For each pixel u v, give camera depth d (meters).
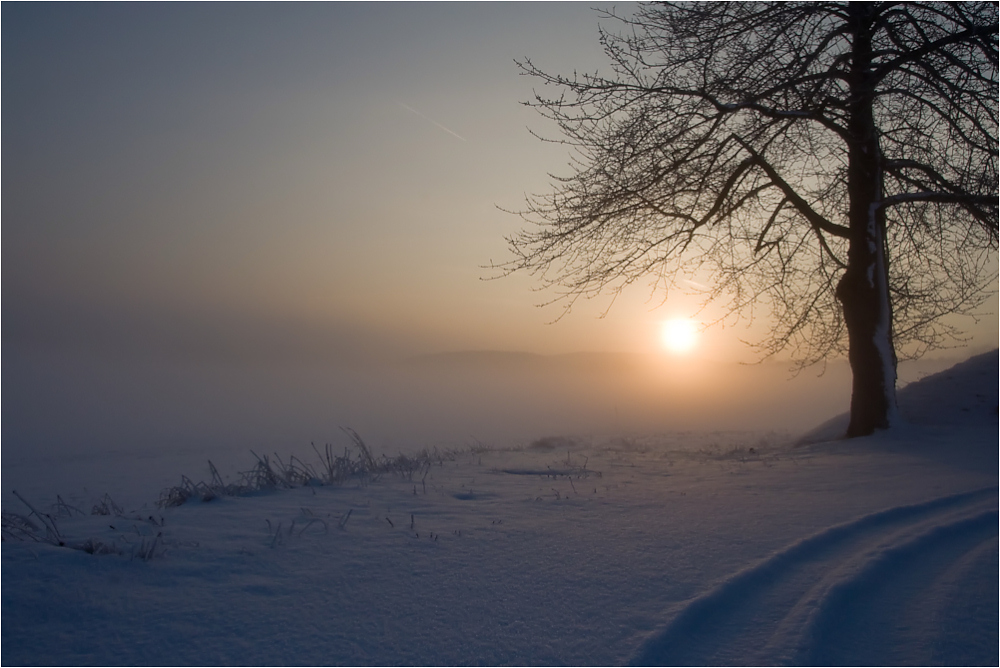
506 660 3.12
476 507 6.22
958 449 10.52
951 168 13.05
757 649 3.36
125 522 5.30
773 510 6.14
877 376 12.98
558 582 4.14
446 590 3.98
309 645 3.25
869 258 13.01
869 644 3.55
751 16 11.95
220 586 3.96
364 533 5.18
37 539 4.55
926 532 5.39
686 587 4.05
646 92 12.22
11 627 3.31
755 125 12.58
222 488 6.89
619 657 3.15
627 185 12.68
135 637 3.28
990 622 3.81
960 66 11.57
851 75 12.38
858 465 9.24
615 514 5.96
